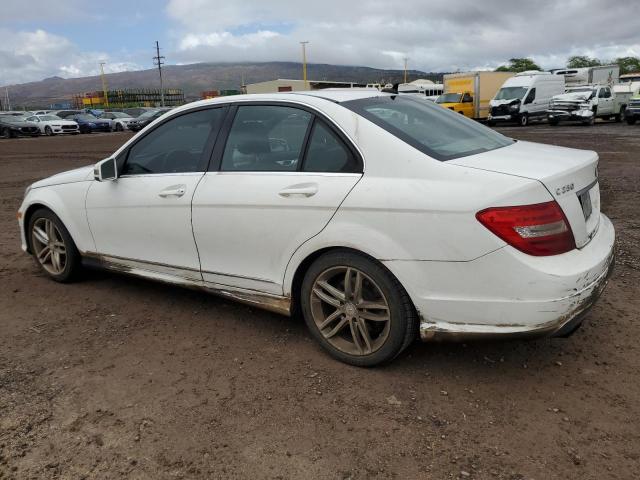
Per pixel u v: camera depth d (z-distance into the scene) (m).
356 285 3.04
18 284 4.84
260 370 3.20
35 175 13.15
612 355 3.24
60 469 2.39
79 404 2.88
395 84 4.06
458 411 2.74
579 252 2.75
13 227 7.29
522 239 2.56
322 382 3.04
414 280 2.79
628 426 2.58
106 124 36.59
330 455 2.44
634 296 4.11
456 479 2.27
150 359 3.37
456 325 2.76
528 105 28.53
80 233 4.45
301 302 3.35
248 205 3.32
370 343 3.10
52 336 3.73
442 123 3.48
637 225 6.26
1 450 2.52
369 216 2.88
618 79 37.91
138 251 4.07
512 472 2.30
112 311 4.15
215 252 3.58
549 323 2.60
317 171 3.14
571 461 2.36
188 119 3.84
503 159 2.93
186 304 4.25
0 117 32.75
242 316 3.99
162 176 3.86
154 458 2.45
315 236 3.08
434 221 2.69
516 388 2.93
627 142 16.56
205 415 2.76
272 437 2.57
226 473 2.35
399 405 2.80
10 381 3.12
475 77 31.48
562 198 2.70
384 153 2.93
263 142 3.42
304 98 3.36
